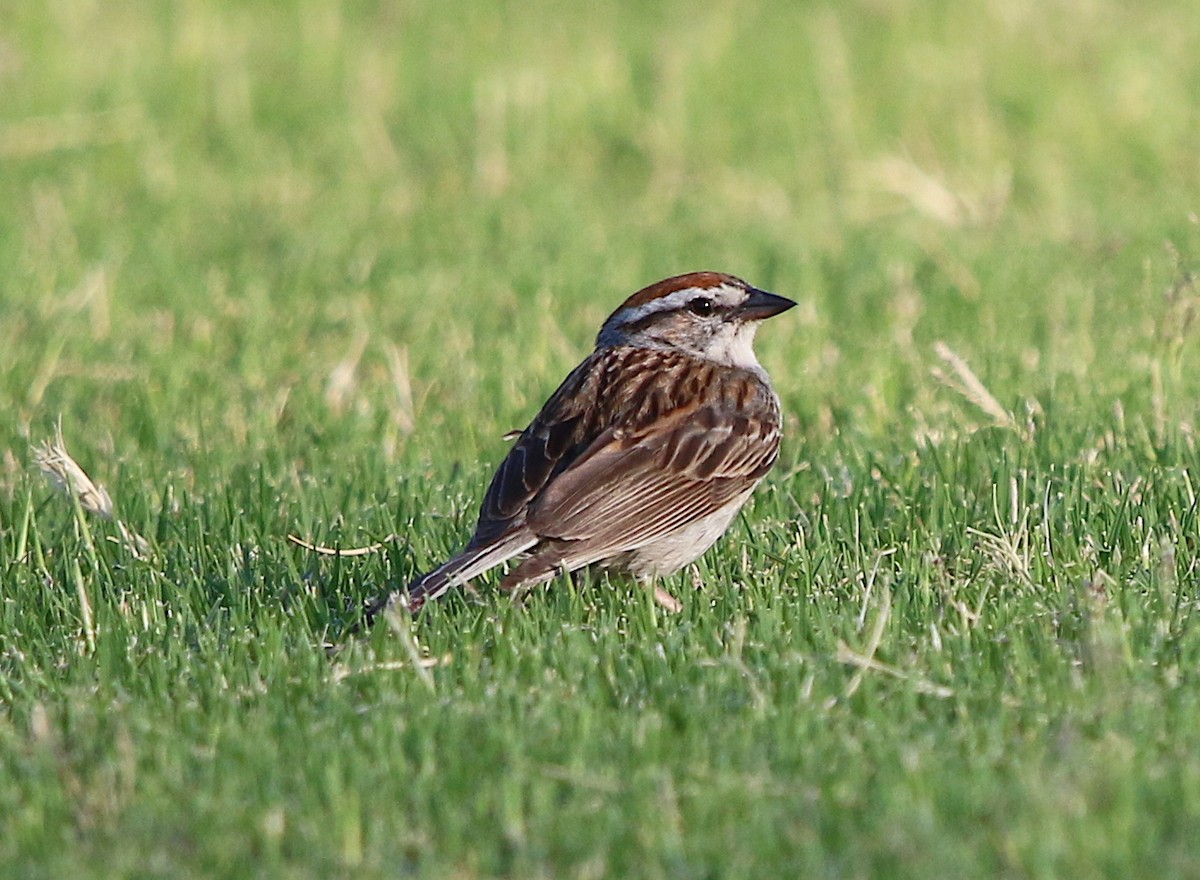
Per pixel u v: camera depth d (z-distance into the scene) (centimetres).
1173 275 1773
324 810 770
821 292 1853
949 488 1186
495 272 1973
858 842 724
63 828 763
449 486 1273
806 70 2752
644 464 1040
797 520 1172
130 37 2969
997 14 2986
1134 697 846
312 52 2906
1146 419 1373
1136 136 2464
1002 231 2097
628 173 2442
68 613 1028
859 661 890
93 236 2142
